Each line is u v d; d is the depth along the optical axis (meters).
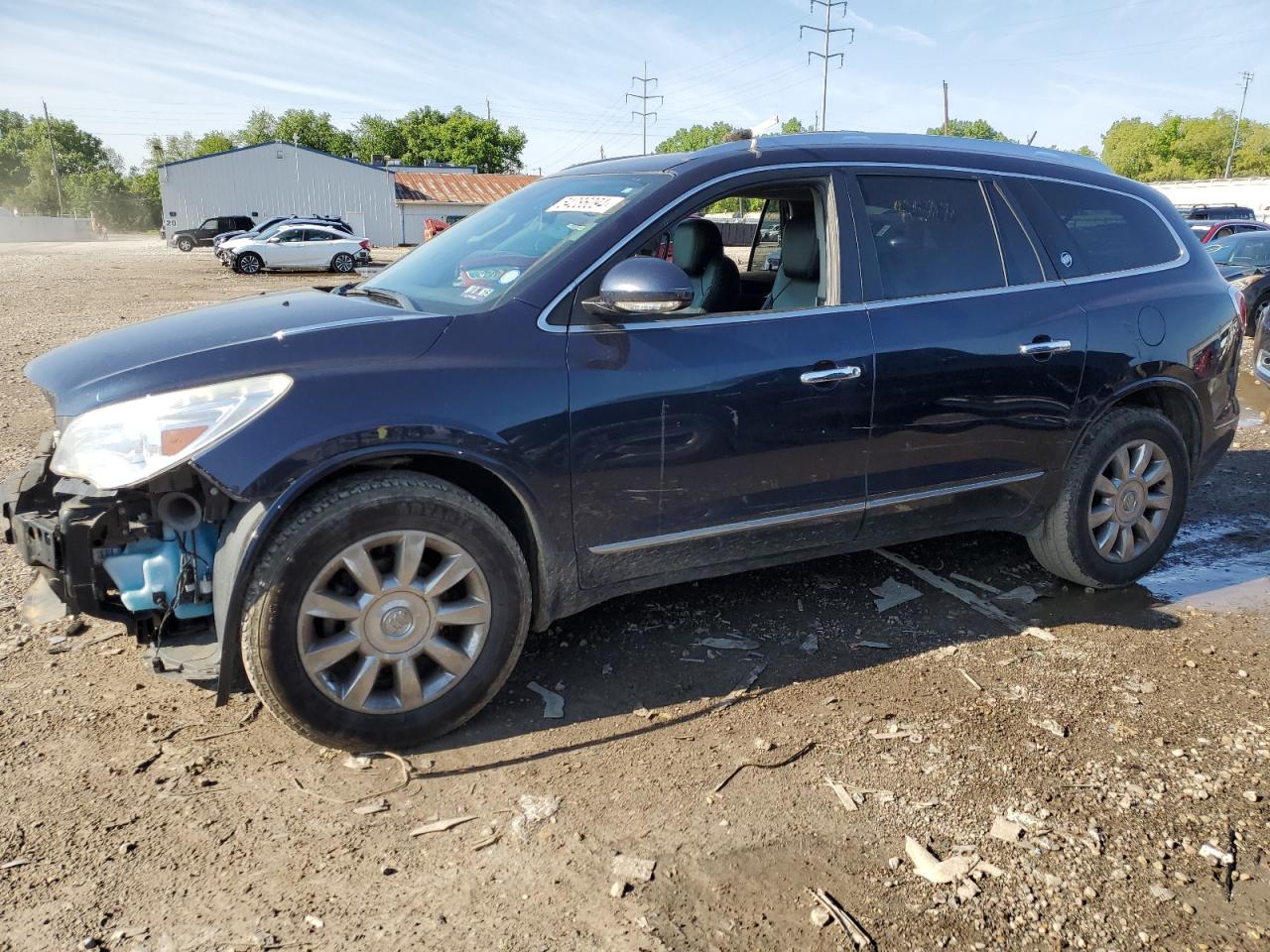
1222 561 4.68
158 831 2.53
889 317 3.49
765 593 4.15
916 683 3.39
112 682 3.29
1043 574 4.45
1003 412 3.72
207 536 2.80
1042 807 2.70
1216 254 13.77
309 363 2.73
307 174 56.91
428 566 2.92
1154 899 2.34
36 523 2.75
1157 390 4.23
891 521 3.67
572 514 3.05
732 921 2.24
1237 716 3.20
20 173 119.81
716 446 3.21
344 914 2.25
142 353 2.83
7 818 2.56
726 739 3.02
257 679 2.71
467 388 2.84
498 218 3.77
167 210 55.16
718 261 4.03
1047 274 3.88
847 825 2.60
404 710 2.88
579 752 2.94
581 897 2.32
